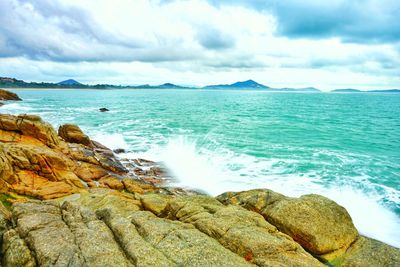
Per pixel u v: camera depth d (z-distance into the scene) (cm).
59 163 1770
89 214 1089
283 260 900
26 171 1691
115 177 2034
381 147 3194
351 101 13300
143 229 996
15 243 883
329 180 2114
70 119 5269
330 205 1276
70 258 809
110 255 831
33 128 2266
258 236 989
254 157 2669
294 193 1889
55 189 1625
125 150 2848
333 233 1176
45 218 1022
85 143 2764
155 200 1416
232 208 1221
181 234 960
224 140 3419
